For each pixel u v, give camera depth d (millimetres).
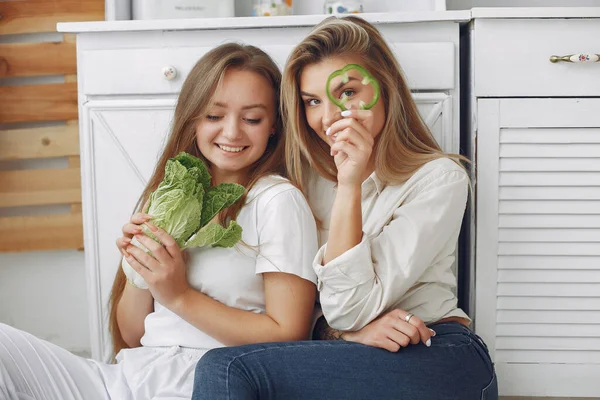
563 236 1489
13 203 2039
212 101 1298
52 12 1983
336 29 1305
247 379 1003
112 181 1569
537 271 1494
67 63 1987
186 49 1524
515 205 1489
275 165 1391
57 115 2004
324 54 1293
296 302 1226
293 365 1041
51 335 2111
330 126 1244
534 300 1499
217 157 1324
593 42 1466
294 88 1323
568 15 1452
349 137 1139
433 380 1065
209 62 1319
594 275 1495
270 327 1208
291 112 1326
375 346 1091
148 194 1390
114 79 1546
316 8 1971
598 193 1484
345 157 1162
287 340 1209
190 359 1213
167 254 1169
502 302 1498
